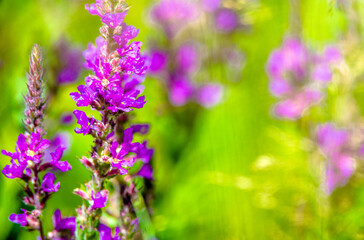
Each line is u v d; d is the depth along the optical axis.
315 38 0.74
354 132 0.71
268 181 0.73
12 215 0.54
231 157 0.81
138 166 0.62
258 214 0.76
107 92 0.52
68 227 0.56
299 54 0.77
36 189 0.54
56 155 0.54
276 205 0.72
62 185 0.72
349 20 0.70
